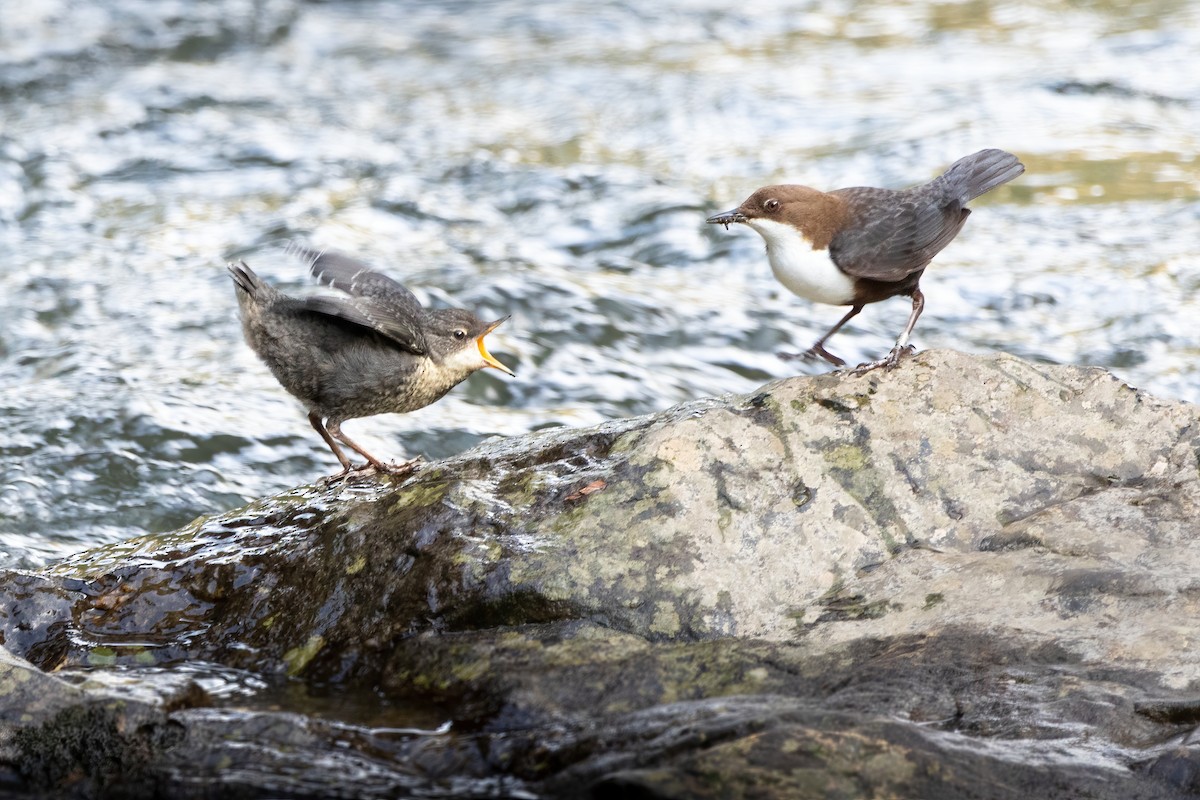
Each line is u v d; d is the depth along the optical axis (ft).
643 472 25.46
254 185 65.41
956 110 76.28
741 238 60.23
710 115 77.00
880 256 29.17
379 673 23.17
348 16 100.22
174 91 76.95
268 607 25.36
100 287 54.24
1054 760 18.85
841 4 103.96
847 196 29.89
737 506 24.86
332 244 58.59
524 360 49.11
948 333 52.60
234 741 20.88
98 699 21.24
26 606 25.93
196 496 40.04
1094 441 26.35
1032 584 23.02
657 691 21.34
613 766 19.25
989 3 102.06
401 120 76.18
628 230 61.26
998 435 26.37
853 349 51.26
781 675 21.49
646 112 77.87
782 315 53.88
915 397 26.91
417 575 24.45
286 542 26.84
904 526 24.90
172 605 25.99
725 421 26.40
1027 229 60.95
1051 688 20.43
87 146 68.28
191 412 43.96
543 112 78.43
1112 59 85.05
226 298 53.52
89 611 26.04
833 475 25.52
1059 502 25.30
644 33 96.68
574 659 22.22
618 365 49.52
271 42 90.74
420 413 45.14
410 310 31.12
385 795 19.66
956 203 30.01
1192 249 57.41
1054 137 72.18
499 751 20.31
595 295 54.08
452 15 101.91
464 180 66.80
